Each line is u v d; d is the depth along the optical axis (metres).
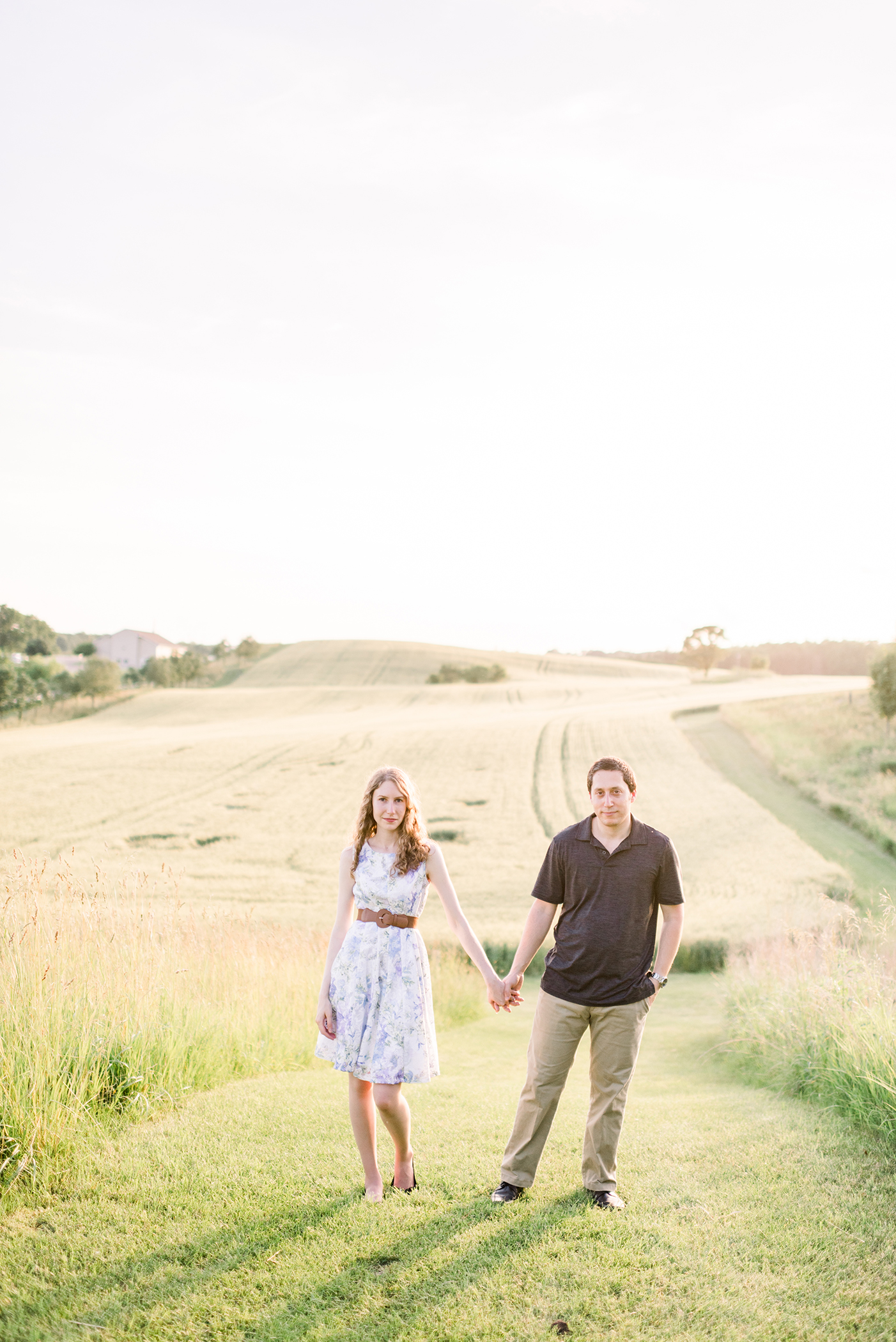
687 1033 11.07
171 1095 5.11
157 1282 3.13
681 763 40.97
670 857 3.81
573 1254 3.29
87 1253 3.33
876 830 27.16
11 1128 4.06
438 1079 7.10
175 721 66.88
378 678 104.94
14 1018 4.73
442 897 3.94
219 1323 2.89
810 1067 6.15
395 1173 3.91
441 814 34.62
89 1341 2.80
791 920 16.34
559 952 3.85
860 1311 2.92
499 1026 12.25
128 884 7.61
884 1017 5.63
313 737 50.38
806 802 33.16
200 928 8.25
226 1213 3.65
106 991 5.48
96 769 41.78
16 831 30.94
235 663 118.44
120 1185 3.90
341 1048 3.75
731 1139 4.64
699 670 97.75
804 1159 4.26
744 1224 3.54
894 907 8.30
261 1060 6.45
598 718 54.41
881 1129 4.66
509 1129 4.84
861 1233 3.45
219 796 37.38
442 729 52.41
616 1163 4.21
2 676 67.38
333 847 29.94
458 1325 2.86
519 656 122.56
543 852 29.47
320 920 19.98
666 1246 3.37
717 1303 2.97
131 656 133.88
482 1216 3.62
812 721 45.66
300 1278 3.15
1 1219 3.59
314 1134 4.59
